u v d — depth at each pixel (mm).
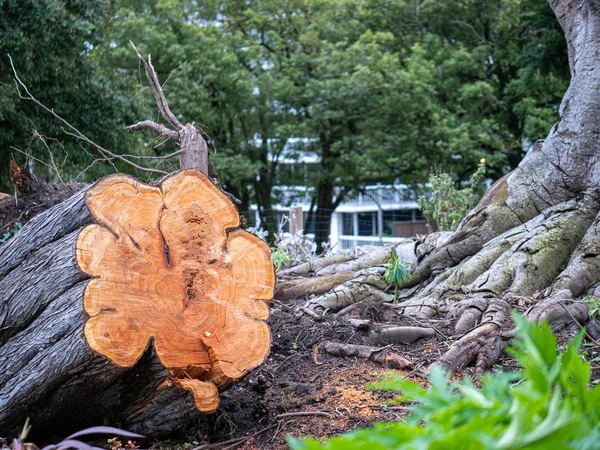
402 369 5488
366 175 23547
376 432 1907
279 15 25141
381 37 23672
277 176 26016
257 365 4539
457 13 24922
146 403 4469
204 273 4418
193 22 24891
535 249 7441
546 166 8344
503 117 25281
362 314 6551
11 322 4395
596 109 8180
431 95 24422
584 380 2133
